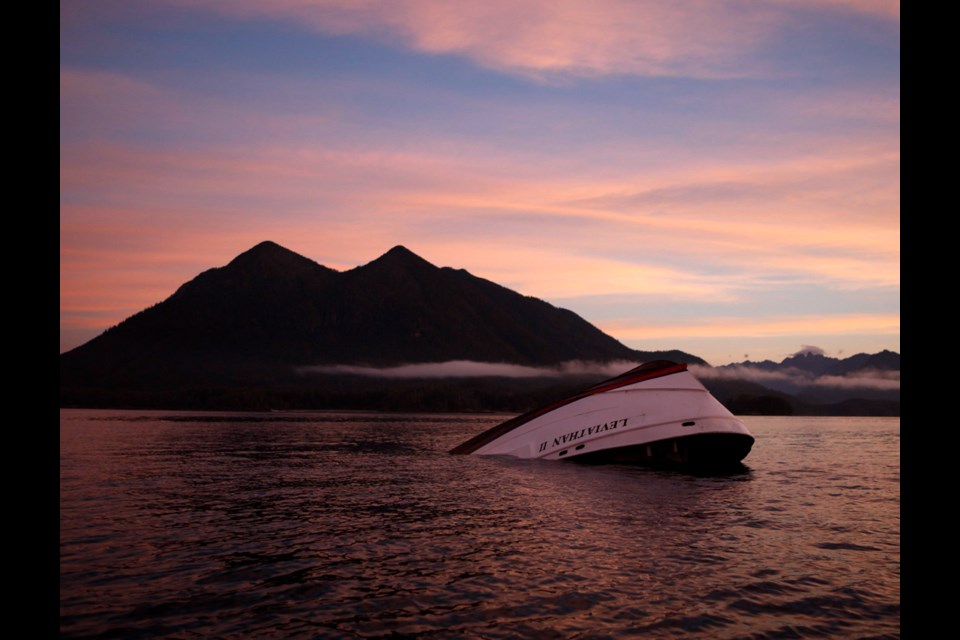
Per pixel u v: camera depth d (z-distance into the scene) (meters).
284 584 11.39
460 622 9.68
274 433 62.12
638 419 32.09
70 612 10.02
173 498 20.41
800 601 10.74
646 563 12.79
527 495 21.45
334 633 9.27
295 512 18.11
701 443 31.09
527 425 36.28
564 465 31.55
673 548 14.04
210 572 12.09
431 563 12.73
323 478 25.78
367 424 95.19
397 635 9.20
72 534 15.09
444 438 56.00
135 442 45.72
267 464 31.06
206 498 20.50
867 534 15.74
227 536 15.05
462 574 11.99
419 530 15.76
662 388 32.88
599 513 18.11
